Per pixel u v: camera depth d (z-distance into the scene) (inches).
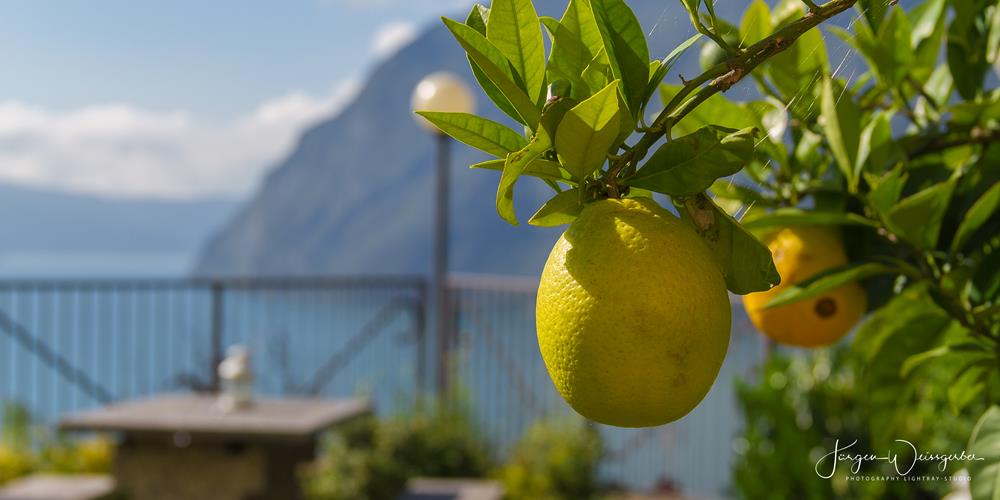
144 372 308.2
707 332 22.4
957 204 43.3
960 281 40.2
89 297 299.7
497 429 316.8
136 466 211.0
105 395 303.3
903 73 44.4
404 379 330.3
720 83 24.0
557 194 24.3
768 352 214.1
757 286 24.9
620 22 25.5
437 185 310.2
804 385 147.6
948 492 119.6
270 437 197.5
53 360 297.6
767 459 142.0
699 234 25.0
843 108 39.6
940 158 45.3
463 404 306.5
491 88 26.4
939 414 115.0
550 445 281.4
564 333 22.6
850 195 43.3
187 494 209.0
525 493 270.2
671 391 22.1
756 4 40.4
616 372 21.9
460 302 326.0
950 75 47.9
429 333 333.7
